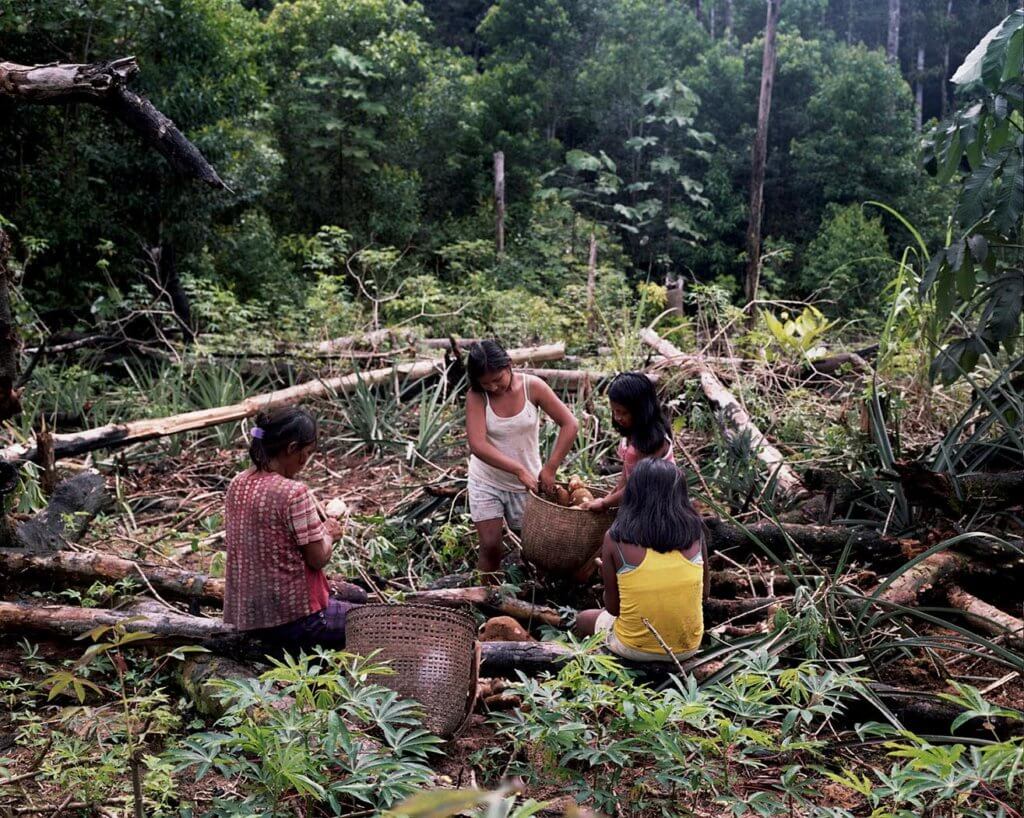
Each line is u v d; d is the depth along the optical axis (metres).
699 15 38.97
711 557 4.87
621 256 20.92
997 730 3.44
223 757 2.84
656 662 3.72
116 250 11.55
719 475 5.63
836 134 25.69
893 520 5.22
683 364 7.85
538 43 25.66
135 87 11.28
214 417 7.10
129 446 7.34
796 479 5.75
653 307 12.36
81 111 11.39
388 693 3.08
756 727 3.45
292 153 17.80
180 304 10.76
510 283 15.46
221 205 12.25
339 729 2.71
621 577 3.67
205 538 5.55
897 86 26.14
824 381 8.12
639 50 26.14
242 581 3.69
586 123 26.78
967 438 5.91
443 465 6.91
